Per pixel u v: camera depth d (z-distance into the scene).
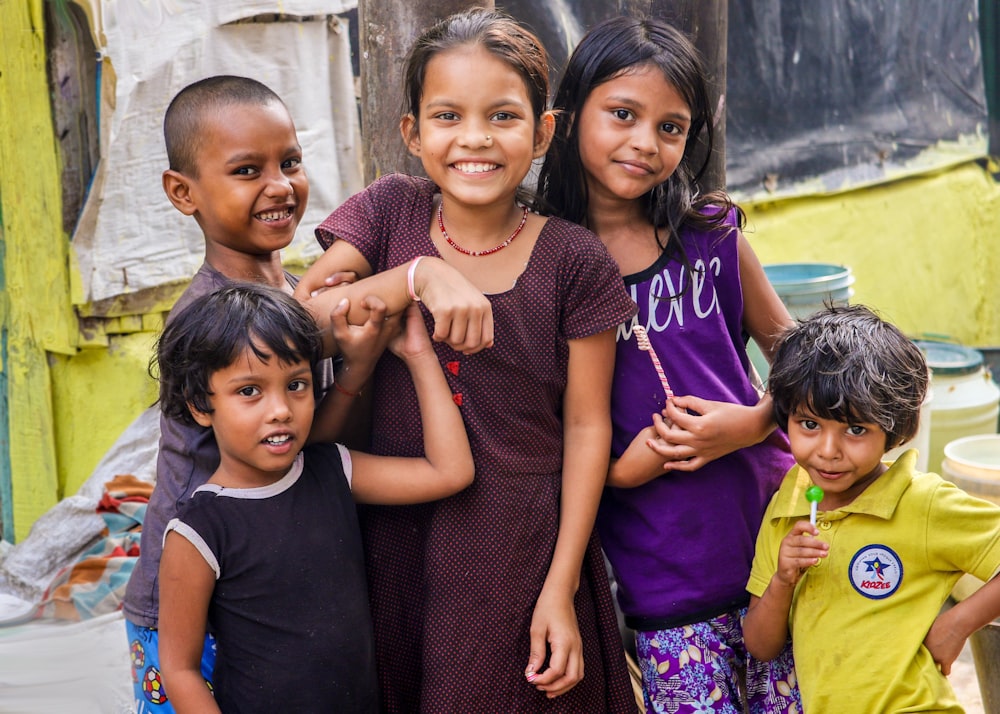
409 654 2.05
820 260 5.22
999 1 5.38
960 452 3.14
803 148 5.08
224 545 1.82
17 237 3.96
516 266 1.98
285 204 2.17
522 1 4.09
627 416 2.14
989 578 1.92
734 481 2.17
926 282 5.48
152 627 2.03
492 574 1.95
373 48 2.42
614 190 2.10
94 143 3.91
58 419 4.09
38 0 3.80
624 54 2.05
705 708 2.12
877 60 5.17
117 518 3.71
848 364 1.91
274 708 1.83
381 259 2.05
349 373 1.97
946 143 5.42
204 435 1.99
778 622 2.01
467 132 1.88
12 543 4.16
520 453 1.98
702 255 2.17
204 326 1.80
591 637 2.04
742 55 4.87
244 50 3.96
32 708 3.06
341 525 1.89
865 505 1.99
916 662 1.94
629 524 2.18
